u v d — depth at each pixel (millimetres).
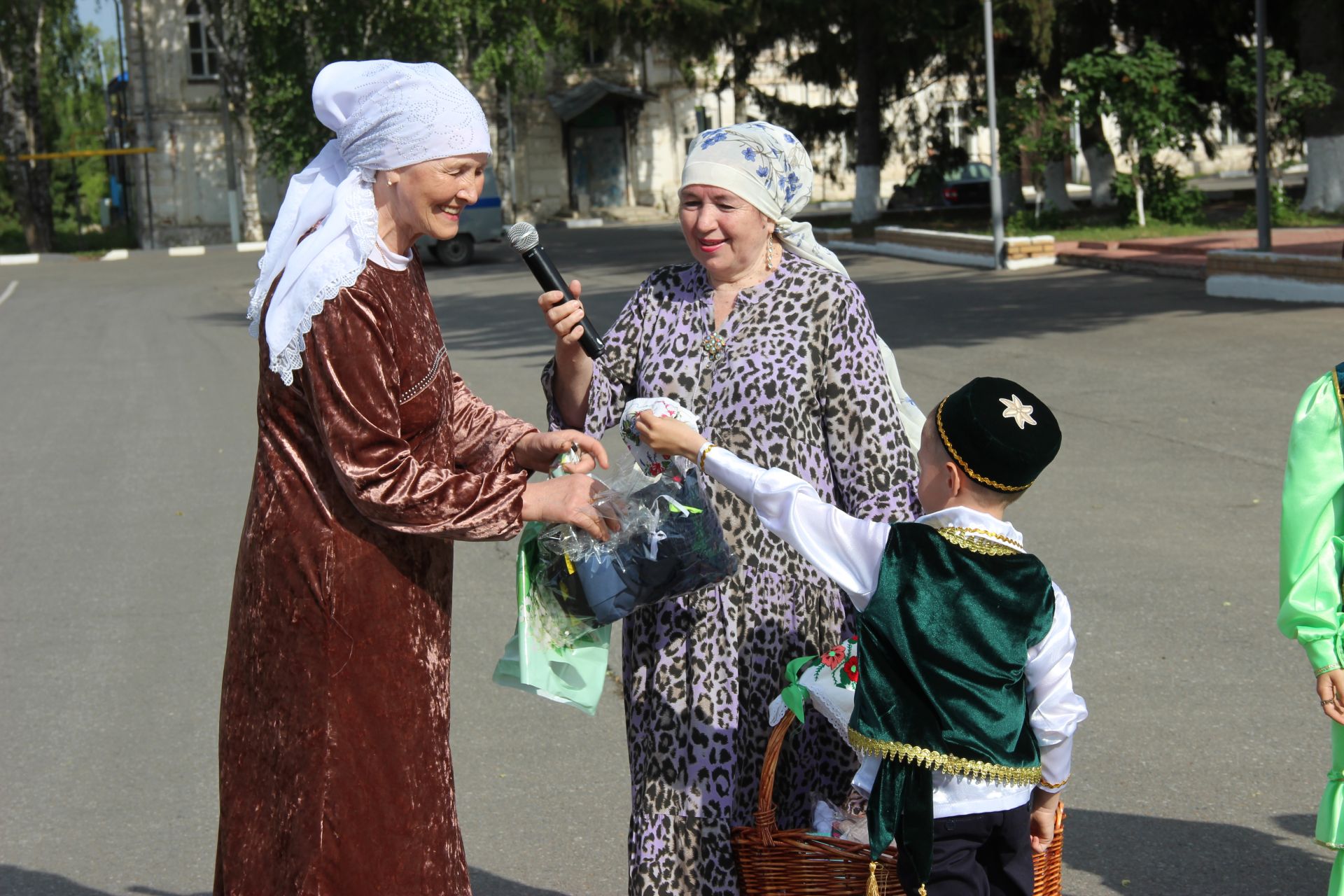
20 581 7137
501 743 4922
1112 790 4320
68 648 6082
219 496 8961
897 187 35406
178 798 4562
